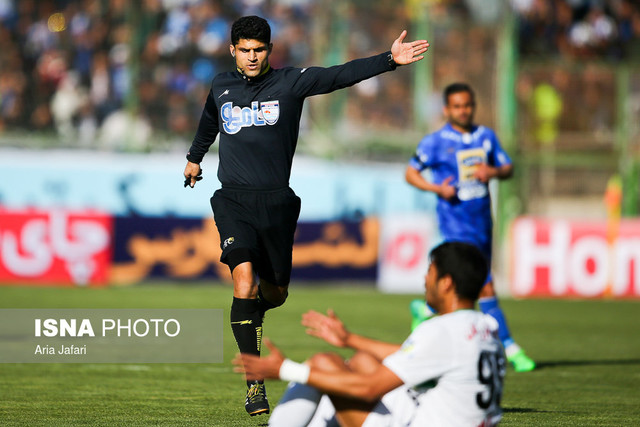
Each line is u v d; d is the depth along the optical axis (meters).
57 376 25.56
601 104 68.56
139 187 57.00
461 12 67.06
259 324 19.11
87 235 53.38
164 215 56.47
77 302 44.09
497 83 66.88
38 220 52.75
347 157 63.62
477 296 13.26
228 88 19.78
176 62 64.56
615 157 68.12
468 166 28.67
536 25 72.88
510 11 67.25
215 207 19.98
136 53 63.69
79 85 63.62
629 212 68.25
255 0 66.44
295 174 58.88
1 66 63.16
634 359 32.06
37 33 64.31
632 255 55.94
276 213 19.69
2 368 26.72
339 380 12.82
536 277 55.91
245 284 19.00
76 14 64.81
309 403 13.82
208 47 65.19
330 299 50.69
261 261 20.06
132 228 54.06
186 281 54.78
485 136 28.95
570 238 55.97
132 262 54.03
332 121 64.25
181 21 65.00
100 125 63.41
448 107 28.78
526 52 72.56
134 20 64.12
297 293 53.25
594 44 74.19
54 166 56.47
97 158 61.03
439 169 28.88
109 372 26.52
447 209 28.75
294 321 40.91
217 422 19.42
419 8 66.19
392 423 13.27
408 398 13.38
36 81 63.38
